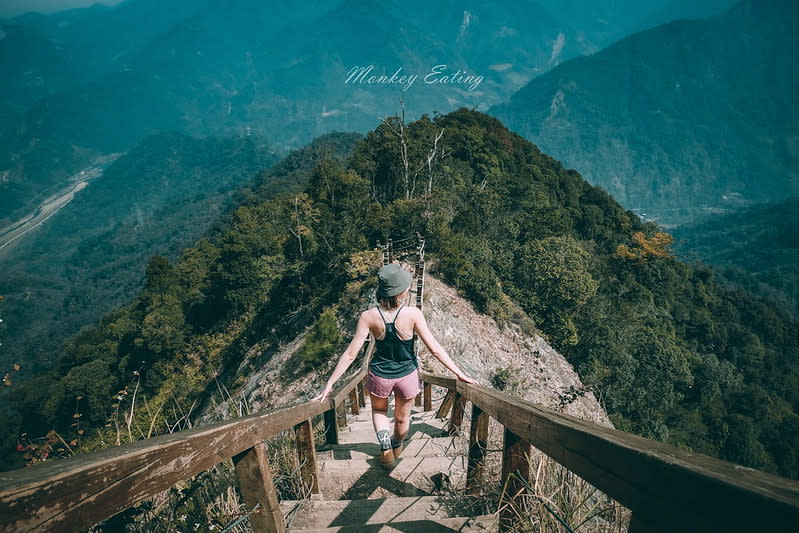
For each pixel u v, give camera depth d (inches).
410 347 121.0
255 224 1934.1
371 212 1180.5
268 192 3892.7
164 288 1766.7
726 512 26.5
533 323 932.0
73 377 1282.0
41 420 1376.7
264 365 906.7
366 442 194.1
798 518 19.3
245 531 90.3
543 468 93.8
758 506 23.0
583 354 1049.5
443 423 222.5
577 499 86.1
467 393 126.3
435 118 2304.4
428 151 1540.4
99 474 42.2
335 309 841.5
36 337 5319.9
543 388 719.1
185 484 90.6
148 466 49.6
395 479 134.3
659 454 36.3
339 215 1369.3
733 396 1697.8
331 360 674.2
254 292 1486.2
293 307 1152.8
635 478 39.6
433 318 680.4
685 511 31.8
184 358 1379.2
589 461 49.3
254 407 726.5
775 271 6117.1
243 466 78.7
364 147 1760.6
